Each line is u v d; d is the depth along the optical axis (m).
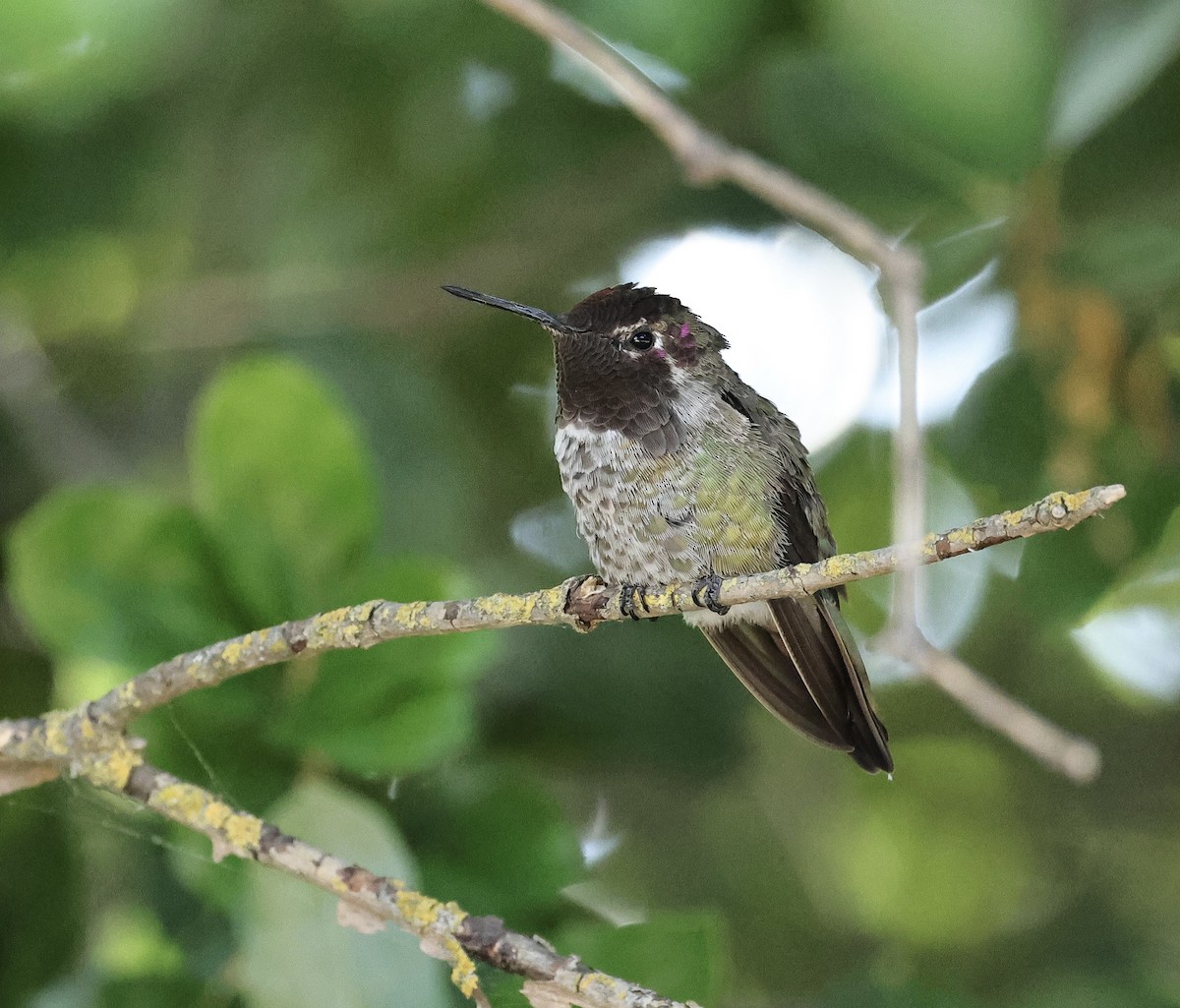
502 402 10.32
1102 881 10.79
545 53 9.25
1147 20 6.02
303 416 5.93
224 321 9.77
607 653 8.89
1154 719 10.58
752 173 4.88
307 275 9.81
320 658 5.88
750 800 10.73
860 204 7.27
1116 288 7.12
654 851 10.40
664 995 5.48
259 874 5.47
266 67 9.21
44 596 5.83
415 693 5.87
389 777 6.21
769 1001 10.48
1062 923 10.76
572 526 10.12
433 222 10.02
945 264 7.50
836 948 10.70
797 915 10.70
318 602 5.91
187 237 9.91
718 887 10.48
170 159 9.17
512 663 8.77
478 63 9.38
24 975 6.91
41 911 6.94
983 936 10.89
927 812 11.27
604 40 5.98
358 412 8.99
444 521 8.84
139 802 5.46
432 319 9.91
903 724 11.44
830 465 9.92
